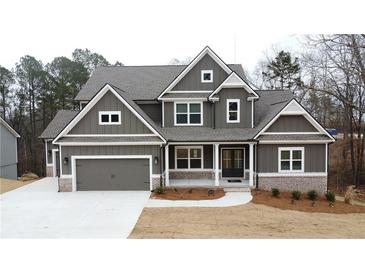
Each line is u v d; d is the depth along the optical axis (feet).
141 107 63.93
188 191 51.88
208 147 60.49
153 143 52.01
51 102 134.10
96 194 50.90
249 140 53.11
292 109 53.11
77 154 52.90
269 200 46.73
